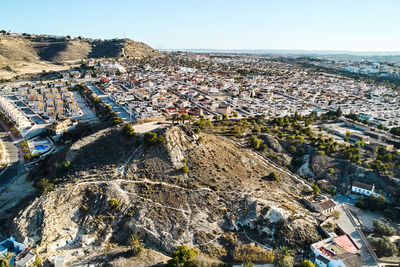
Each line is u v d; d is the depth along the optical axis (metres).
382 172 176.38
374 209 154.00
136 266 105.38
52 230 123.62
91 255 114.44
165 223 126.69
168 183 145.75
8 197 166.75
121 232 127.12
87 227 127.25
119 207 133.50
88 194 141.12
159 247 119.94
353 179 177.75
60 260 107.88
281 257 107.25
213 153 170.75
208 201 137.00
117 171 155.75
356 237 127.94
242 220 129.88
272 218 127.19
